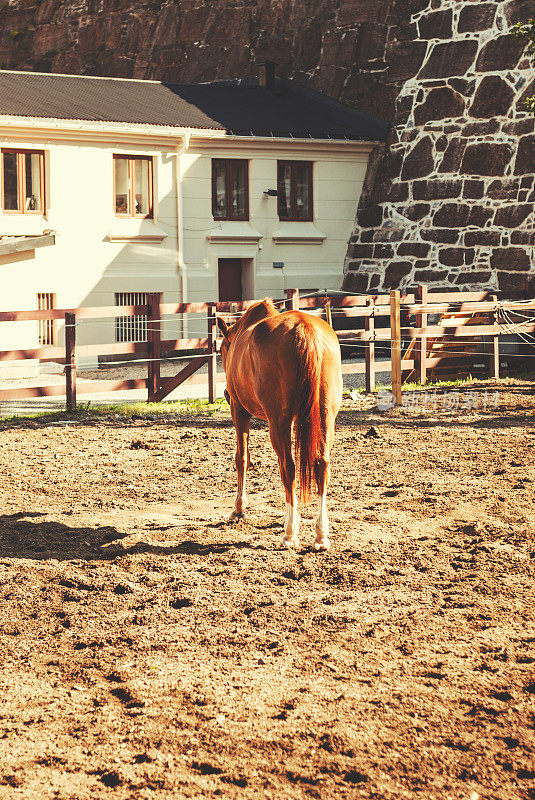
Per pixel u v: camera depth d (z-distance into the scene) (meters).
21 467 10.76
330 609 5.98
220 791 3.91
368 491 9.27
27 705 4.70
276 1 33.50
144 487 9.70
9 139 23.39
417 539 7.54
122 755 4.19
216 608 6.03
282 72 33.19
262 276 27.98
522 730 4.41
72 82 28.38
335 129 29.25
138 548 7.34
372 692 4.80
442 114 27.97
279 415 6.83
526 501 8.68
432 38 28.53
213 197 27.33
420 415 14.20
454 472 10.07
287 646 5.41
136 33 37.66
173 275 26.42
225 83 34.75
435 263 27.70
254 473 10.29
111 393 18.16
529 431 12.48
